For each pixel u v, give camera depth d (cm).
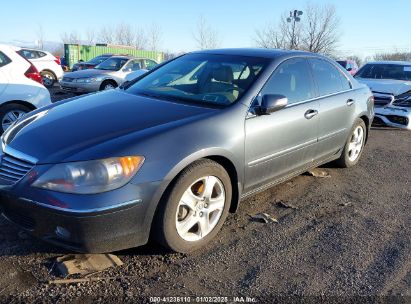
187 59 447
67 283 272
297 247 340
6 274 278
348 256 330
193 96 372
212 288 279
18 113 643
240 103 350
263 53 421
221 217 337
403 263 324
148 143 282
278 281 292
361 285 292
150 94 389
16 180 276
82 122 312
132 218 275
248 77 380
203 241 326
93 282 275
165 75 427
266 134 361
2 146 307
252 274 298
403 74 938
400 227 391
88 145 276
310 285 289
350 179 522
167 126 303
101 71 1395
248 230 364
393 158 643
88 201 259
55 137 291
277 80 393
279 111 380
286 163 401
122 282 278
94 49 3353
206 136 310
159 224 293
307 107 417
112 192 264
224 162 335
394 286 294
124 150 272
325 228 378
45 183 264
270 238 352
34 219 273
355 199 457
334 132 476
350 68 2223
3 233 328
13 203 278
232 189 350
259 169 365
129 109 338
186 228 310
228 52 433
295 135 399
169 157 286
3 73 623
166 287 276
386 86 870
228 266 306
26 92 642
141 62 1520
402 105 840
